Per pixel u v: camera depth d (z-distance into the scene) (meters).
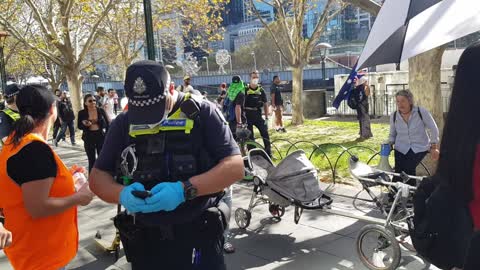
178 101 2.23
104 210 6.84
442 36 2.45
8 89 4.88
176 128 2.16
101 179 2.30
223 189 2.21
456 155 1.52
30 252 2.61
